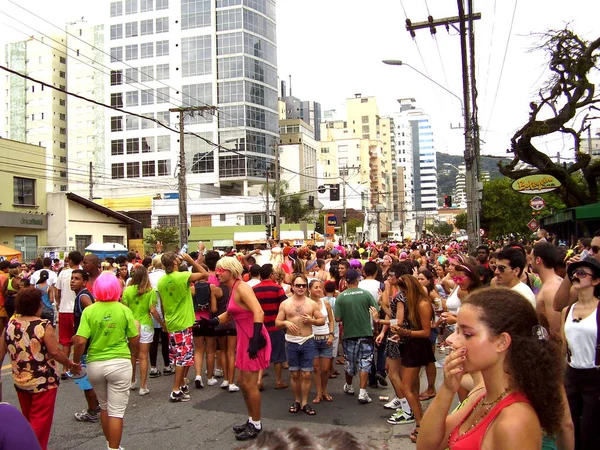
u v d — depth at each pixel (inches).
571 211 605.3
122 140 3112.7
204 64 2974.9
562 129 708.7
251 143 2972.4
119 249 1123.9
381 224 4857.3
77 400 308.8
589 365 158.6
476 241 752.3
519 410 82.9
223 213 2541.8
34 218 1396.4
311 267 527.8
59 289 373.7
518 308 87.7
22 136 3757.4
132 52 3097.9
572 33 663.8
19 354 201.0
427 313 241.4
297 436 47.9
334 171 4726.9
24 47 3777.1
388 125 5733.3
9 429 87.9
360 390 302.0
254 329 237.5
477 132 751.7
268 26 3132.4
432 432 93.2
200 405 296.5
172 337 306.5
